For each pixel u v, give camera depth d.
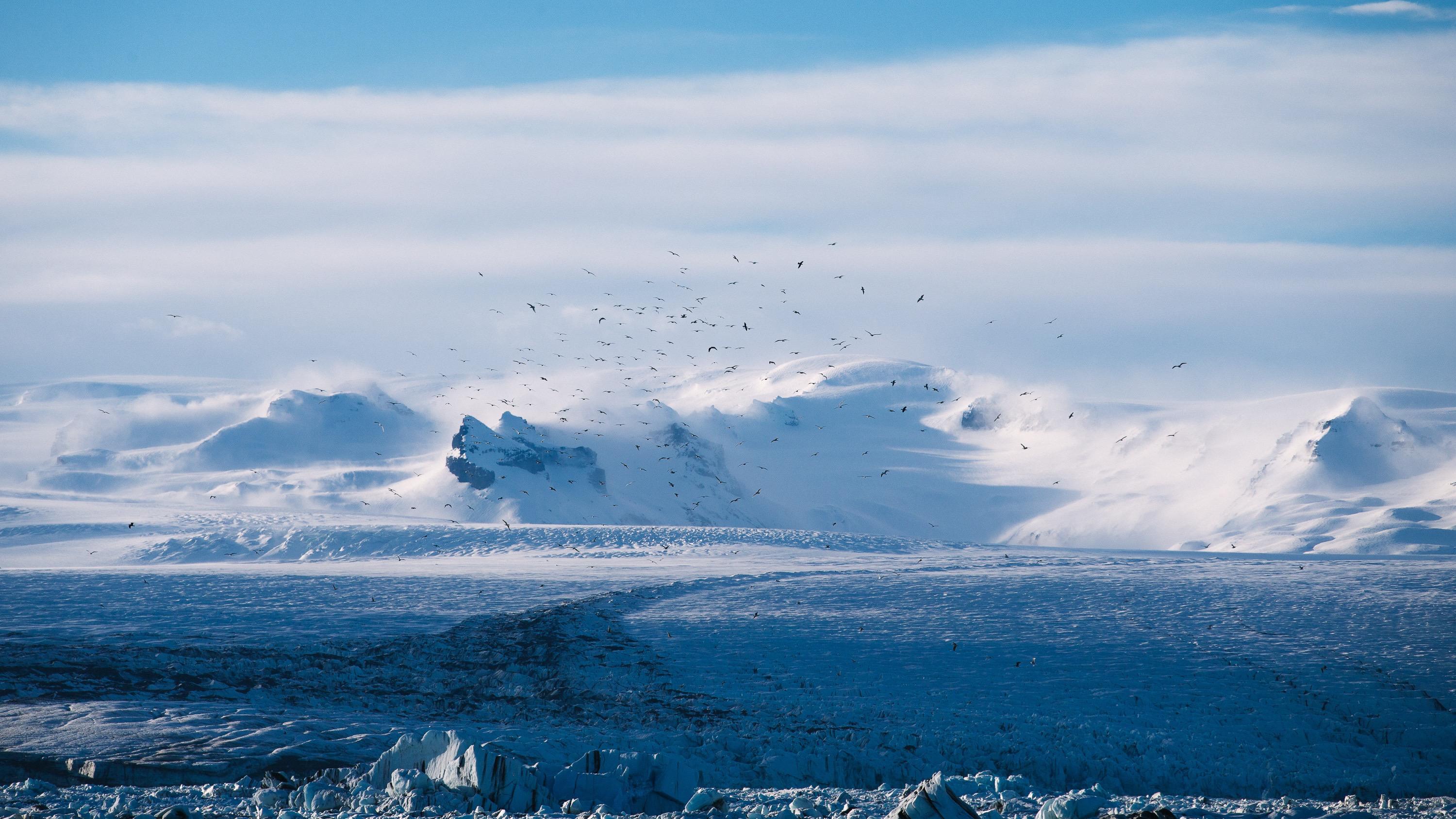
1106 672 105.31
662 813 49.62
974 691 97.38
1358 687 99.12
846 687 98.75
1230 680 102.12
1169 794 73.69
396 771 50.59
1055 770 76.44
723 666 106.69
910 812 39.84
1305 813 46.03
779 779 72.81
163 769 62.84
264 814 44.69
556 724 87.88
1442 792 74.25
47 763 64.56
